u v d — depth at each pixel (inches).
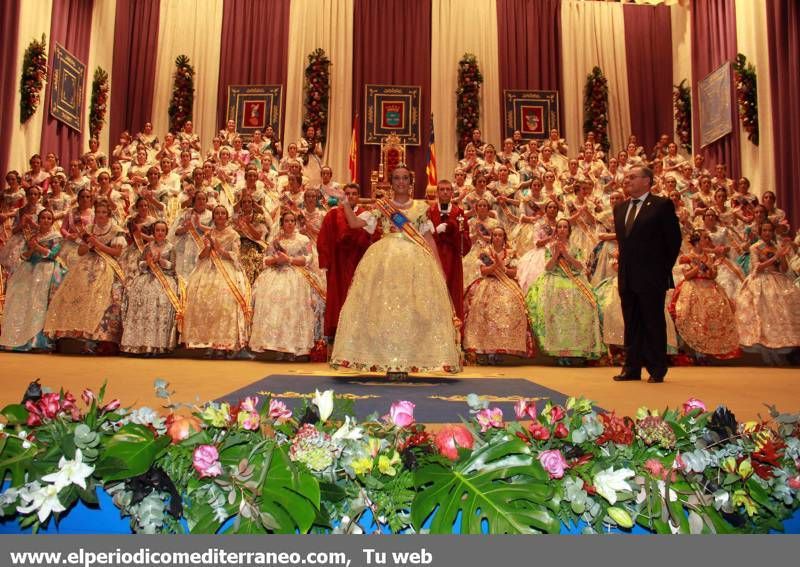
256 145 467.5
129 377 175.5
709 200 433.7
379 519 70.9
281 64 580.7
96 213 276.7
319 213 306.2
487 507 70.0
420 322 171.3
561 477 72.5
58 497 67.4
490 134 580.7
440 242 211.0
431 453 73.8
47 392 81.1
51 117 486.9
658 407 129.2
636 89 597.3
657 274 192.2
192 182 373.1
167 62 581.3
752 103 491.5
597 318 264.2
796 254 333.4
